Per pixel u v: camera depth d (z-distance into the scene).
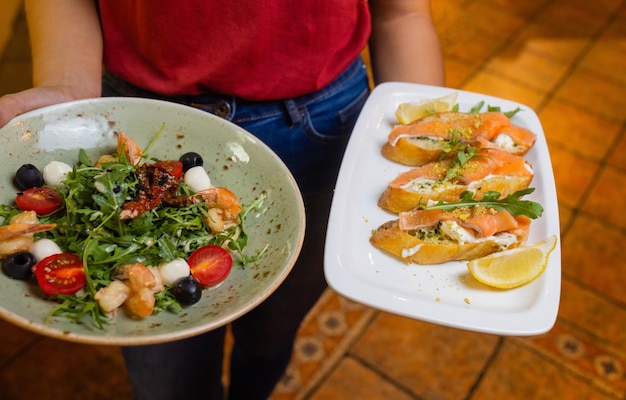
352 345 1.87
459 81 2.95
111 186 0.88
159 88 1.04
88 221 0.87
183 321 0.78
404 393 1.78
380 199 1.03
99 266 0.83
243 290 0.82
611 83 3.08
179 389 1.23
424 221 0.98
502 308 0.89
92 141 0.99
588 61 3.19
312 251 1.27
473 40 3.20
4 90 2.17
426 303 0.85
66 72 1.02
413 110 1.16
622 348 1.96
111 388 1.69
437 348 1.89
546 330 0.84
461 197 1.00
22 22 2.34
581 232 2.32
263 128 1.09
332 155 1.18
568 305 2.05
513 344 1.92
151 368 1.17
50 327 0.69
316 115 1.12
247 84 1.03
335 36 1.03
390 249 0.94
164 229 0.89
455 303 0.89
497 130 1.14
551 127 2.78
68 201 0.88
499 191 1.06
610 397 1.83
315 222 1.26
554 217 1.00
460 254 0.96
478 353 1.89
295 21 0.99
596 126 2.82
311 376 1.79
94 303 0.75
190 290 0.80
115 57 1.05
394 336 1.91
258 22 0.96
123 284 0.78
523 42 3.24
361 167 1.07
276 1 0.96
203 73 1.00
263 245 0.90
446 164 1.08
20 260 0.79
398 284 0.91
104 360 1.74
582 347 1.94
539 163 1.11
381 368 1.83
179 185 0.95
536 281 0.90
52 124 0.96
